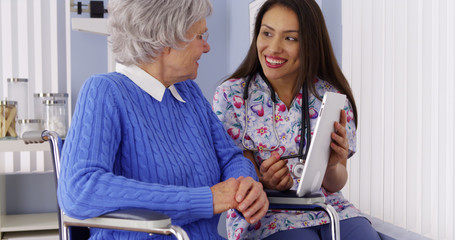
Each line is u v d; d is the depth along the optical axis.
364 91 2.42
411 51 2.16
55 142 1.53
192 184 1.47
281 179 1.69
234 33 3.81
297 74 1.93
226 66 4.05
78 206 1.26
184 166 1.46
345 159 1.97
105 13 3.65
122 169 1.41
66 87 3.70
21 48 3.57
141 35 1.43
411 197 2.20
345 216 1.86
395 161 2.25
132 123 1.40
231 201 1.37
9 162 3.58
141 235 1.37
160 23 1.43
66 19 3.67
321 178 1.67
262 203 1.44
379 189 2.37
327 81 1.96
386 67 2.29
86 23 3.37
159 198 1.31
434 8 2.10
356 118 2.01
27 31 3.56
